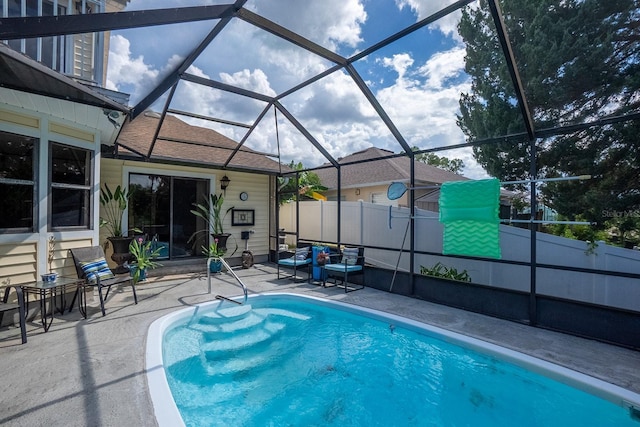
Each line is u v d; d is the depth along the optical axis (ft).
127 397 8.69
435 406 11.19
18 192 14.39
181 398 11.10
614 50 21.42
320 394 11.81
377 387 12.23
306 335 16.47
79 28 9.43
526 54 23.75
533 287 14.80
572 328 13.78
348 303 18.20
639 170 21.45
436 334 14.20
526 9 23.80
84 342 12.26
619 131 21.50
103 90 16.70
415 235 23.39
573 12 22.38
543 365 11.07
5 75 10.63
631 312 12.38
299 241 29.86
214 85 17.38
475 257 16.99
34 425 7.54
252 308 19.02
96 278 15.48
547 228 25.44
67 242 16.38
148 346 11.94
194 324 16.39
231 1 11.66
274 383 12.39
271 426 10.05
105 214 23.82
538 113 24.35
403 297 19.60
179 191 28.04
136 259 22.67
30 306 14.67
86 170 17.46
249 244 31.68
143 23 10.46
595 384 9.90
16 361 10.68
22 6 14.84
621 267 15.38
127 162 24.88
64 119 16.11
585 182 22.88
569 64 22.36
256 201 32.30
